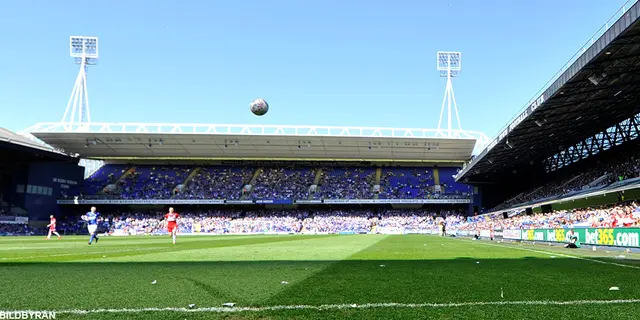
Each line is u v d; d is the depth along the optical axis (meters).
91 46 64.06
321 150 65.31
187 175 71.12
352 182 70.12
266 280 6.95
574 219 32.91
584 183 42.44
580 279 7.20
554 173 53.88
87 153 66.06
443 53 67.12
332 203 65.44
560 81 24.78
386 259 11.24
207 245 20.44
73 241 27.45
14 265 9.47
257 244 21.66
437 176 71.94
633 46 20.14
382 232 62.25
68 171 65.62
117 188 67.06
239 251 14.91
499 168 57.06
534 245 22.20
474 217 61.31
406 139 60.03
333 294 5.63
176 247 18.31
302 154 67.44
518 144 43.00
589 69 22.61
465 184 67.62
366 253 13.77
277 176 71.44
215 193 66.69
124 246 19.42
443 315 4.50
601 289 6.11
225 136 59.09
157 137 59.47
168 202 64.38
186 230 62.06
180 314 4.51
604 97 29.55
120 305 4.91
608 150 42.09
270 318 4.36
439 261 10.66
